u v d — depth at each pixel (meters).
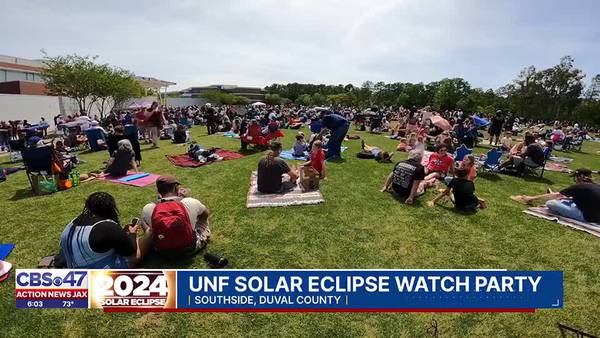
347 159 11.16
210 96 81.75
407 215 6.20
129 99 35.97
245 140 12.91
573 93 63.88
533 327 3.45
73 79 28.38
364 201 6.89
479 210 6.57
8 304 3.66
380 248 4.97
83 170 9.83
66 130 17.03
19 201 6.93
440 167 8.58
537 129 22.17
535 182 9.09
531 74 66.62
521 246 5.12
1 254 4.67
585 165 12.80
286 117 24.80
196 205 4.76
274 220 5.86
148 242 4.41
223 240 5.11
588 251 5.00
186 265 4.40
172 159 11.03
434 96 68.88
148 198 7.04
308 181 7.34
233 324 3.44
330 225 5.70
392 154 11.00
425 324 3.47
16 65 40.62
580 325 3.48
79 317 3.51
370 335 3.32
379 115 21.25
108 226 3.71
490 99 68.19
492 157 9.75
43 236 5.27
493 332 3.38
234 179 8.55
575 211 6.03
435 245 5.10
